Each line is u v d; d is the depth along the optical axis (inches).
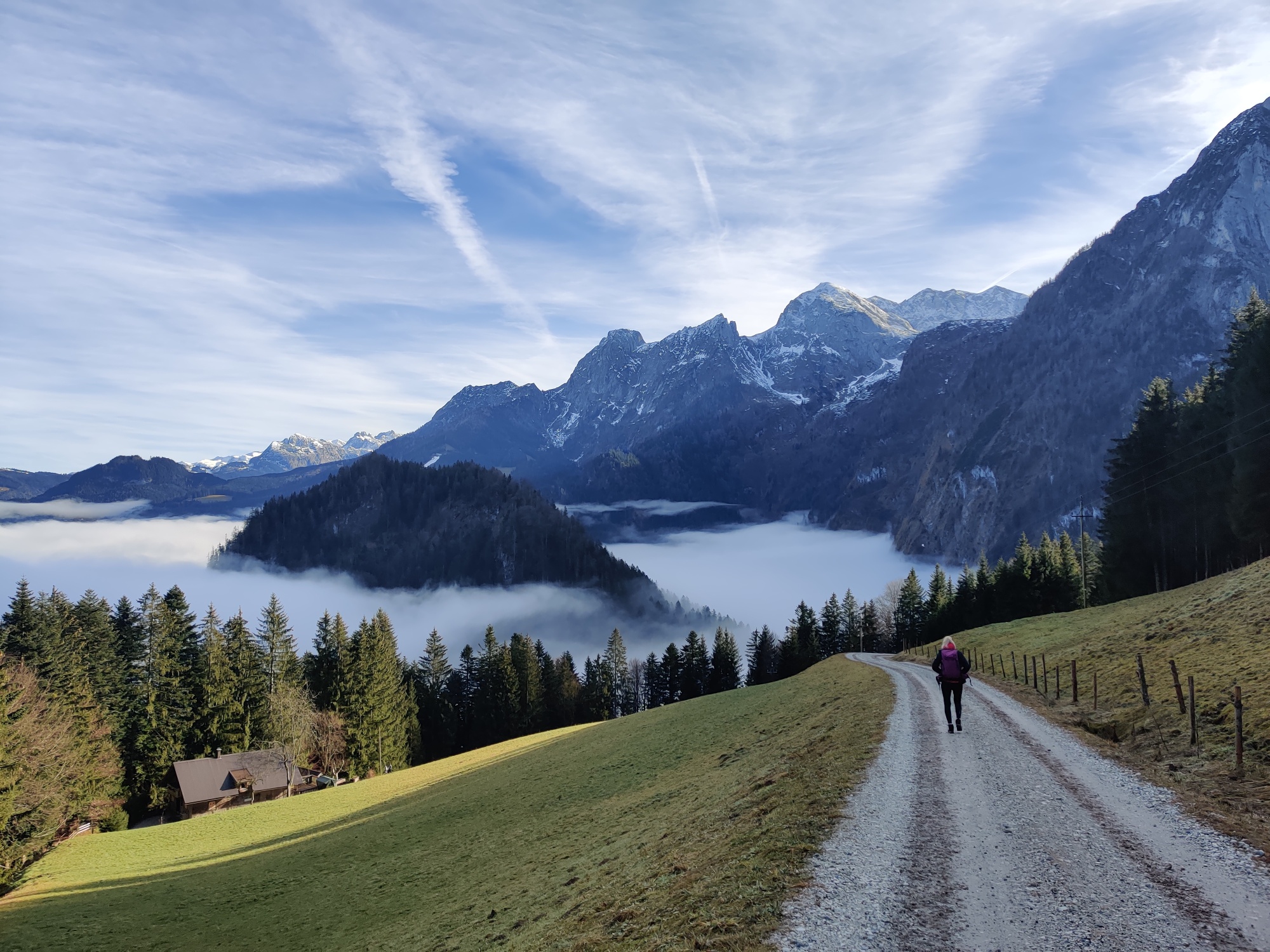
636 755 1875.0
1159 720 842.8
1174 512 2839.6
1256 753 655.8
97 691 2935.5
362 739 3462.1
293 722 3080.7
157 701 3083.2
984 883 466.3
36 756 1950.1
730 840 659.4
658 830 941.2
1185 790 624.4
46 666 2659.9
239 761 3097.9
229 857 1929.1
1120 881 457.4
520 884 1021.8
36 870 1878.7
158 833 2319.1
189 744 3186.5
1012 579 4057.6
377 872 1489.9
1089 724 926.4
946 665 965.2
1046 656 1652.3
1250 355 2391.7
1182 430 2864.2
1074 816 582.6
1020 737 904.3
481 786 2155.5
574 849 1122.0
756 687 2709.2
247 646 3459.6
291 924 1283.2
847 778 751.7
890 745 898.1
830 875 498.9
